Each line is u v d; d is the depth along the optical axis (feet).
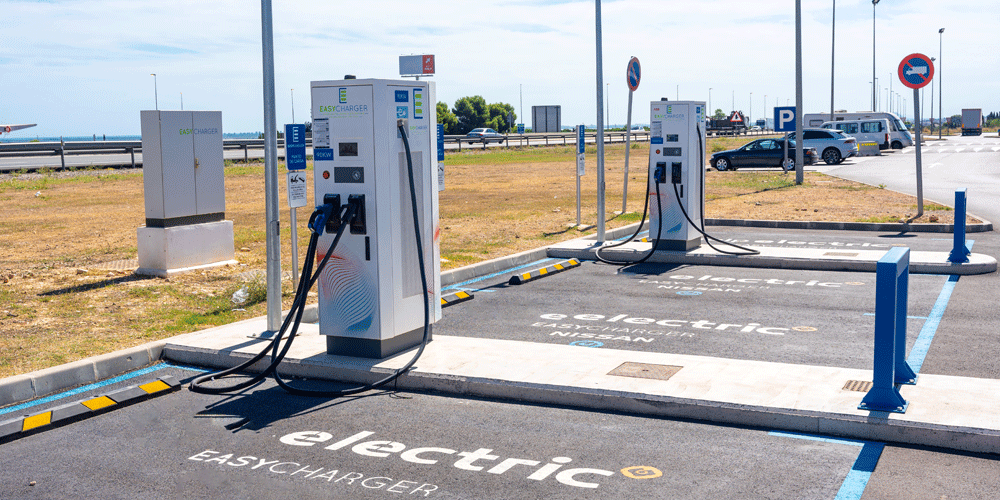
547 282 39.09
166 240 39.19
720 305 33.19
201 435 19.45
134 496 16.10
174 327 29.27
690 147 44.04
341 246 24.00
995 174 103.35
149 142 39.42
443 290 36.83
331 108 23.56
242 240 51.26
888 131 162.20
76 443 19.03
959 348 25.61
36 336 27.91
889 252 19.75
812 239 51.57
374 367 23.26
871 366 23.95
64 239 52.13
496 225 58.85
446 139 228.02
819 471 16.52
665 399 19.95
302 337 27.32
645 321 30.50
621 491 15.76
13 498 16.08
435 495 15.80
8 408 21.70
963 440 17.34
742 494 15.51
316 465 17.47
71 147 122.62
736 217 62.54
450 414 20.58
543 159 151.84
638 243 48.24
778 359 24.90
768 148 119.85
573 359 23.82
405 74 25.39
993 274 38.24
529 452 17.90
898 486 15.74
